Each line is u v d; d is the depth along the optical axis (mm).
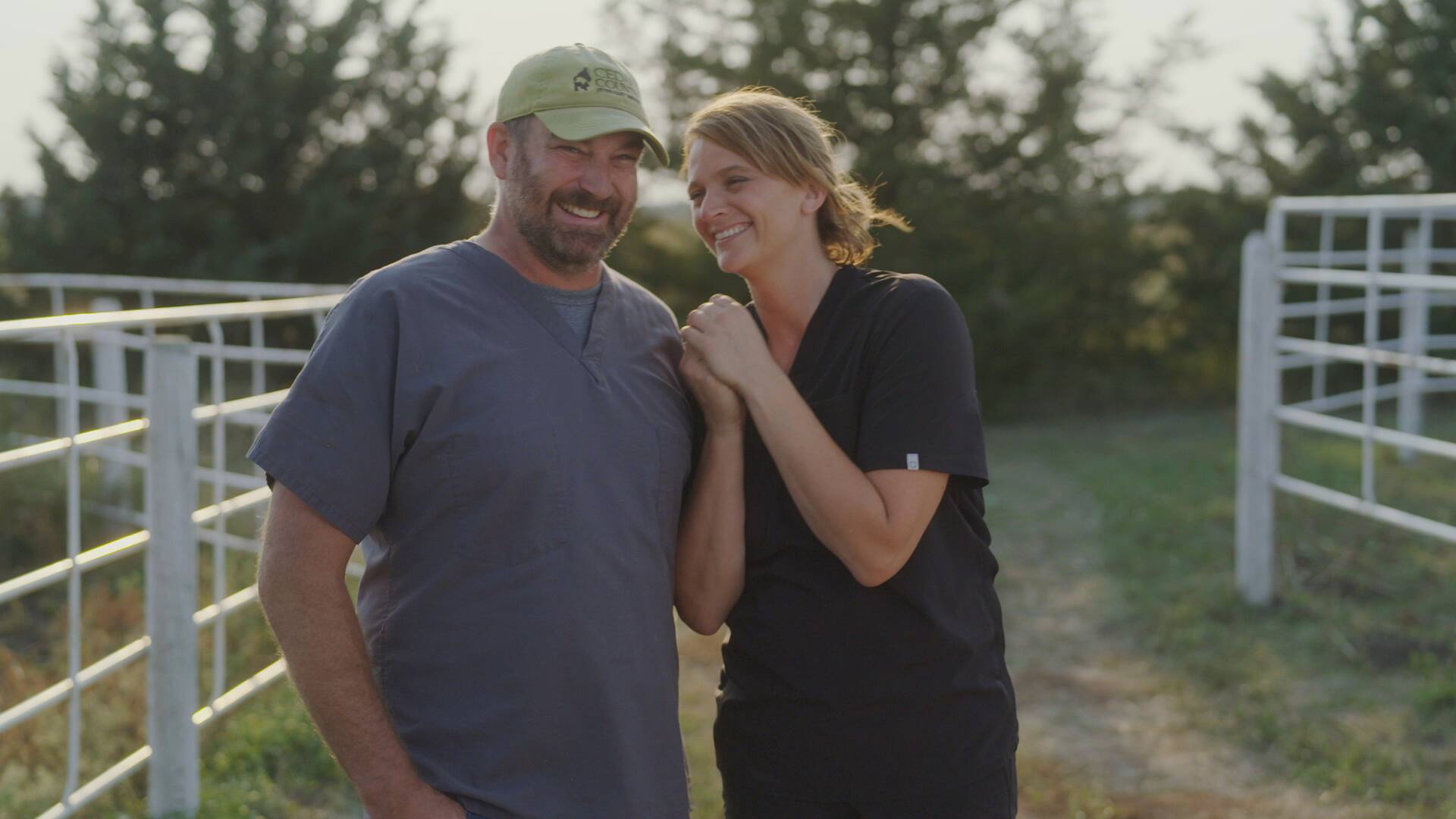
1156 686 4840
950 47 11836
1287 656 5012
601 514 1927
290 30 12773
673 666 2053
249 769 3766
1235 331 12461
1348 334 12266
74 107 12250
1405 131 11859
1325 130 12164
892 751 2049
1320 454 8945
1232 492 8062
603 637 1911
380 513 1887
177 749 3396
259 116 12352
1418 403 8664
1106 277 12398
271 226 12750
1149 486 8375
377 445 1853
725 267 2141
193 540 3416
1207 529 7121
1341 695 4562
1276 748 4188
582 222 1973
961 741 2068
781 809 2102
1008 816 2129
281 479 1808
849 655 2059
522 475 1866
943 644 2070
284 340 12367
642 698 1969
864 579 1996
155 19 12383
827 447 1993
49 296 12250
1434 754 4023
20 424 8461
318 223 12148
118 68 12438
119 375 6742
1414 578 5883
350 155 12688
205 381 11664
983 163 12219
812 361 2129
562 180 1949
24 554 5984
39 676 4363
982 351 11703
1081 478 8867
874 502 1973
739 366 2025
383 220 12914
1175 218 12648
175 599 3379
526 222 1972
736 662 2166
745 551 2148
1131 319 12758
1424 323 8484
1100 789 3938
